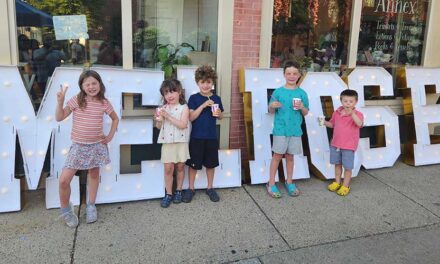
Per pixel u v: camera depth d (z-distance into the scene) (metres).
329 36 5.20
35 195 3.95
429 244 3.33
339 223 3.63
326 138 4.69
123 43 4.17
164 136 3.77
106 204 3.85
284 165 4.51
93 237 3.24
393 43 5.57
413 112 5.26
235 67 4.51
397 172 4.99
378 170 5.04
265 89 4.50
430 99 5.61
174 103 3.76
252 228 3.49
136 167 4.36
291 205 3.97
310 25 5.04
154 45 4.44
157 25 4.41
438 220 3.75
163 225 3.48
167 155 3.79
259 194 4.21
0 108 3.63
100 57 4.19
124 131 3.97
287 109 3.99
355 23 5.19
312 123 4.66
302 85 4.66
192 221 3.57
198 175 4.21
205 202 3.97
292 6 4.89
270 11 4.53
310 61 5.14
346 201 4.10
